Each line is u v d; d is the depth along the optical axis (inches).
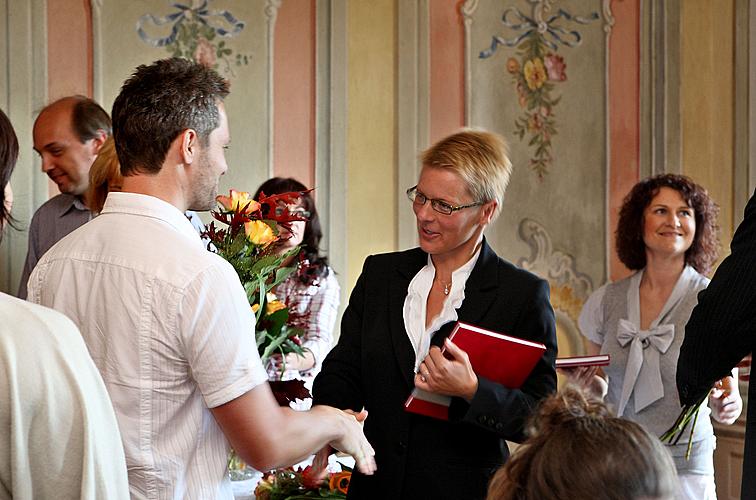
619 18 193.2
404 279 89.0
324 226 170.2
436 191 83.9
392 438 84.0
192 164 65.0
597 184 191.8
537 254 187.3
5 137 51.7
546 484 47.4
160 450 62.2
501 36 183.9
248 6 165.3
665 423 121.4
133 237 63.2
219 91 66.6
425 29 177.2
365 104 173.8
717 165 201.2
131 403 61.7
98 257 63.4
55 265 65.0
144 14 157.8
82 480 47.6
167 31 159.6
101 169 92.9
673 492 47.3
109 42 155.1
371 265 92.4
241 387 61.2
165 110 63.7
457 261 87.4
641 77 194.9
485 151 85.1
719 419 120.9
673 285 127.6
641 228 130.3
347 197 172.1
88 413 47.8
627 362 126.3
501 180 85.8
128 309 61.6
